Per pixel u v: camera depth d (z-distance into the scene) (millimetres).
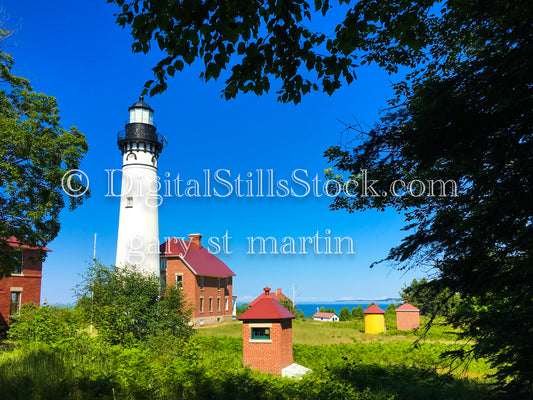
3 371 10781
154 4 5012
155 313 20016
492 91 5051
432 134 5441
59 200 23172
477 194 5965
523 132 5137
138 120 40094
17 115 22469
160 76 5570
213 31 5262
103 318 18844
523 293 5637
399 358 20922
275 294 73688
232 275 56406
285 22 5578
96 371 10898
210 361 15141
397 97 9820
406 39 6848
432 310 6641
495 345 5375
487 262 5855
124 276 21438
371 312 39531
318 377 15328
